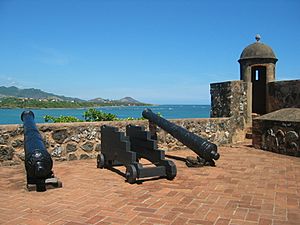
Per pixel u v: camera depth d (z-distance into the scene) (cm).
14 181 483
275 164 628
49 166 422
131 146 595
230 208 357
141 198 395
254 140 862
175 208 357
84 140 685
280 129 761
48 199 391
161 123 696
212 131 906
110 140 558
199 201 383
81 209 354
